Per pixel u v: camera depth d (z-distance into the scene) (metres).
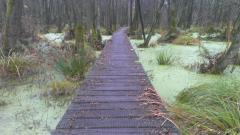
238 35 7.41
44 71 8.09
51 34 19.88
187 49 13.71
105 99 4.61
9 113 5.07
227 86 4.81
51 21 31.45
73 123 3.62
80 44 10.47
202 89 4.91
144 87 5.34
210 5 32.81
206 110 3.88
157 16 15.22
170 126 3.55
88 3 14.99
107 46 12.80
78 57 8.37
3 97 5.97
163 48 14.26
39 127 4.47
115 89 5.21
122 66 7.57
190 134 3.42
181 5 28.55
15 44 8.91
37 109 5.27
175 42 16.30
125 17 51.53
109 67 7.42
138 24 24.56
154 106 4.24
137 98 4.64
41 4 32.78
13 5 8.77
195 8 38.22
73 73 7.37
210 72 7.81
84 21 13.30
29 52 9.11
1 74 7.23
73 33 15.33
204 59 9.70
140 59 10.41
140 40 20.25
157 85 6.52
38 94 6.15
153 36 22.36
